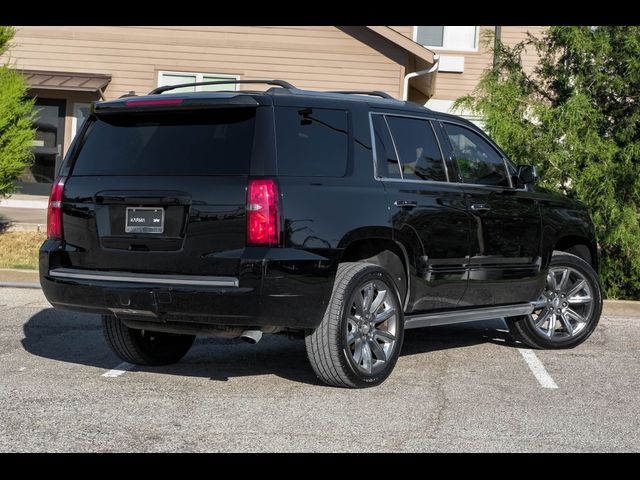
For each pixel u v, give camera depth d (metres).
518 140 11.02
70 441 5.05
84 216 6.25
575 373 7.13
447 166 7.16
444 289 6.98
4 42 14.52
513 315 7.64
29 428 5.27
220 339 8.38
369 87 18.66
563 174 11.09
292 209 5.84
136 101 6.20
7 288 11.08
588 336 8.34
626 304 10.48
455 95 20.91
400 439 5.20
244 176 5.82
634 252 10.89
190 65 19.03
